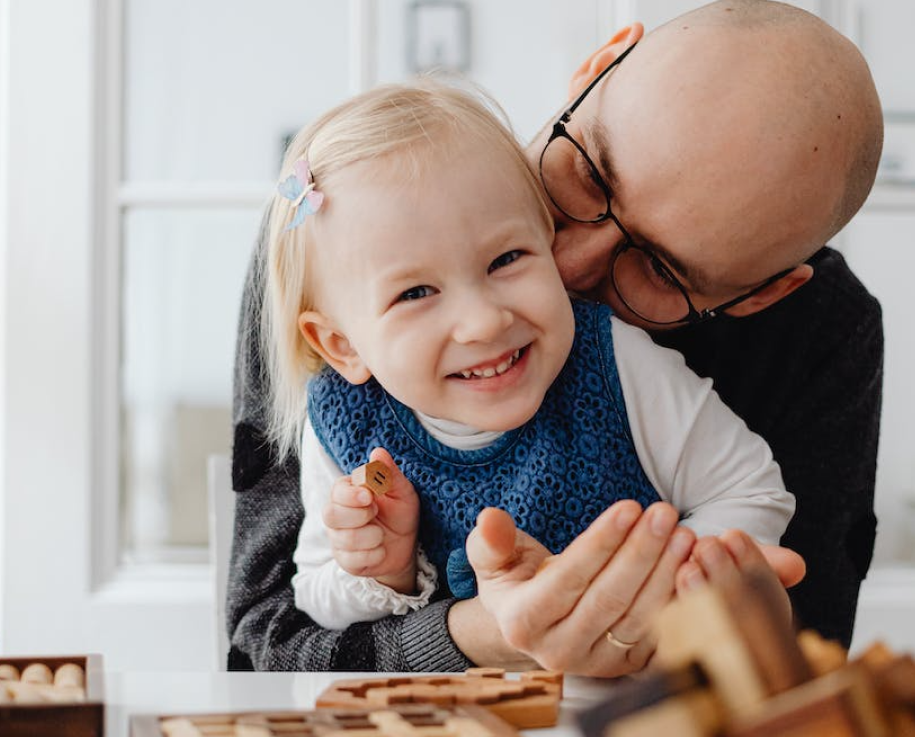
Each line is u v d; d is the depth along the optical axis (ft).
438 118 2.80
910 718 1.17
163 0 6.41
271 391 3.46
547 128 3.18
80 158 6.37
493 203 2.71
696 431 2.95
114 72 6.40
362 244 2.75
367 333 2.78
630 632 2.04
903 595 6.43
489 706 1.80
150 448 6.51
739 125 2.72
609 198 2.86
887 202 6.35
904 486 6.49
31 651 6.34
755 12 2.92
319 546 3.14
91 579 6.39
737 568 1.95
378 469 2.72
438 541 3.02
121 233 6.46
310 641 2.93
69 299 6.37
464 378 2.72
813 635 1.39
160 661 6.39
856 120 2.84
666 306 3.01
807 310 3.48
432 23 6.29
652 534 1.94
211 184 6.45
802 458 3.42
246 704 1.94
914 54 6.31
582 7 6.26
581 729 1.27
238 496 3.47
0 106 6.43
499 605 2.12
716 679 1.20
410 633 2.72
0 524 6.37
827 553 3.40
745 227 2.78
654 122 2.76
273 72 6.40
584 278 2.97
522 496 2.92
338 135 2.85
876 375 3.61
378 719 1.68
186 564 6.52
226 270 6.51
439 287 2.70
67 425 6.36
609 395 2.94
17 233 6.36
